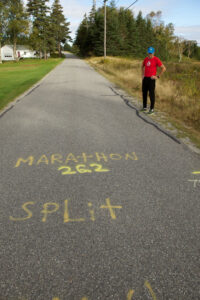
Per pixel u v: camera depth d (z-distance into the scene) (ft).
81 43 250.37
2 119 19.63
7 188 9.49
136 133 16.51
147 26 252.83
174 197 9.03
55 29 201.46
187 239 7.01
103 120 19.63
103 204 8.55
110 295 5.39
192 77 43.50
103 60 102.94
